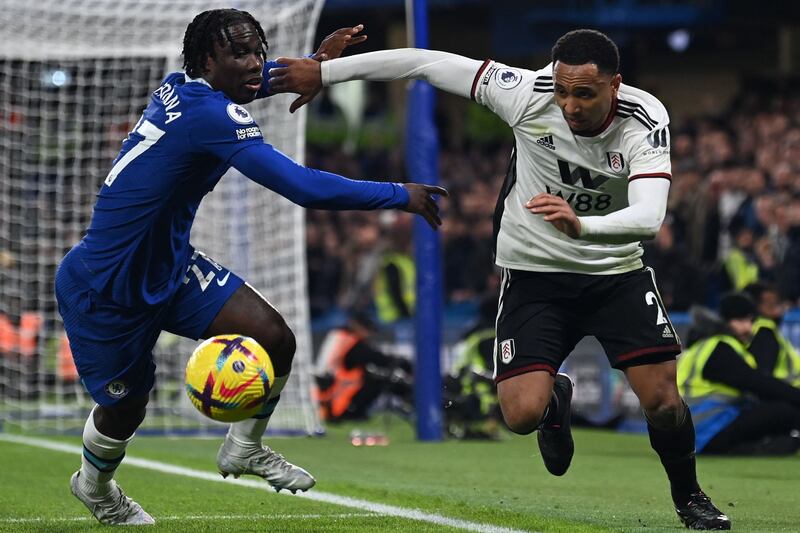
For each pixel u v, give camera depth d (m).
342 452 18.72
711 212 28.61
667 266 25.92
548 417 10.48
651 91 43.44
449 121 44.59
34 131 24.25
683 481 10.41
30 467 15.66
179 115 9.28
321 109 46.62
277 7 21.22
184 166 9.30
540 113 9.74
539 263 10.10
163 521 10.77
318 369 27.25
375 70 10.15
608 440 20.78
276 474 10.26
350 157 42.41
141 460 16.55
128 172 9.38
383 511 11.58
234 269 22.52
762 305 19.47
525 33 37.06
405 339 27.44
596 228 8.81
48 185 24.44
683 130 35.78
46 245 25.00
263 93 10.26
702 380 18.42
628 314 9.98
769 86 40.69
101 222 9.46
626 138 9.52
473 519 10.99
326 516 11.20
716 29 38.41
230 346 8.73
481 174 37.91
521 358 10.02
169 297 9.56
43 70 23.72
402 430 23.22
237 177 22.45
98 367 9.64
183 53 9.63
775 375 18.70
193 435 21.19
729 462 17.42
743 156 32.88
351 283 34.12
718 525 10.33
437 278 20.64
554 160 9.80
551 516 11.33
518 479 15.02
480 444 20.12
